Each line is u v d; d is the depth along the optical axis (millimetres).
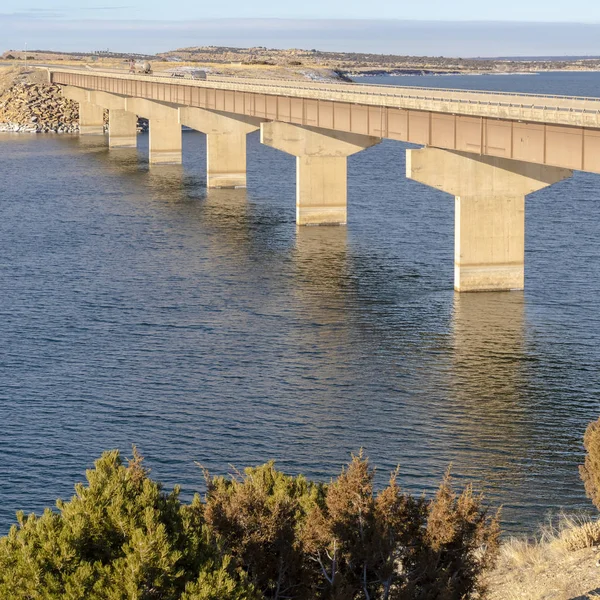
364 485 17500
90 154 162125
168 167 144500
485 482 33375
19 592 12594
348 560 16516
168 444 37062
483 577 18547
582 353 49281
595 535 21766
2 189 116875
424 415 40281
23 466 34812
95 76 176250
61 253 77188
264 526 16562
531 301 60969
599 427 23297
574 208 103750
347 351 49938
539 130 52531
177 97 127438
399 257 75750
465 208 62562
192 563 13594
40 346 50844
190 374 46000
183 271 70125
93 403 41844
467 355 49062
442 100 63375
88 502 13828
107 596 12594
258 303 60469
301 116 87062
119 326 54969
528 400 42125
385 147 187500
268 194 115500
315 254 76688
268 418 39969
